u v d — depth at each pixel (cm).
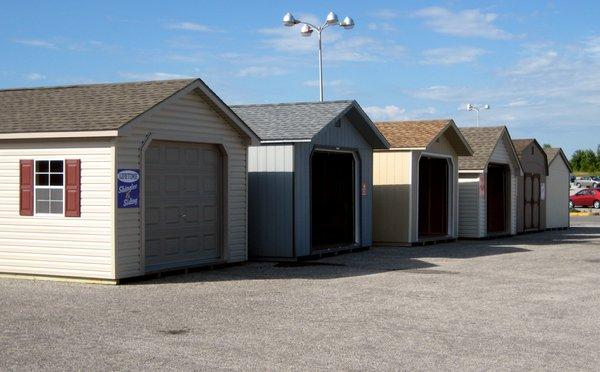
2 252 1602
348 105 2144
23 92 1828
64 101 1688
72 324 1053
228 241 1819
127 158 1510
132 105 1569
